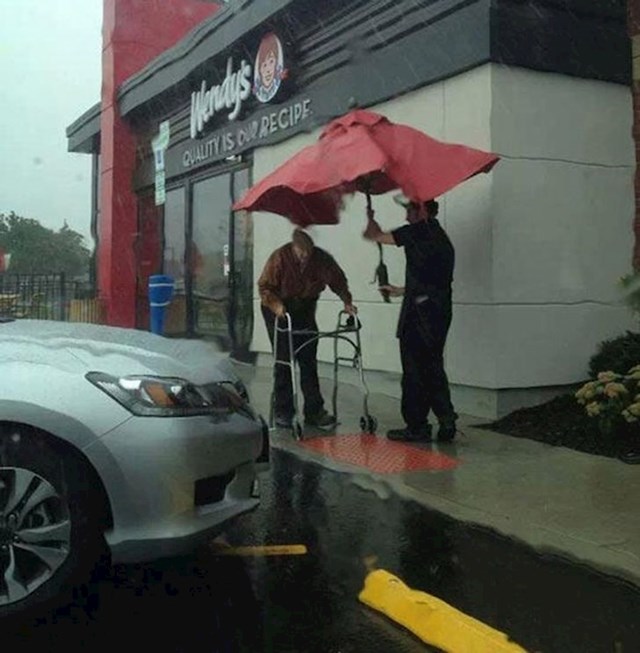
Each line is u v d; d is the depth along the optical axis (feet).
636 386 22.48
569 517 16.96
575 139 26.16
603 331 26.61
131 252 55.26
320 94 33.65
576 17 26.07
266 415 27.20
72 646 11.73
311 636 12.17
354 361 26.11
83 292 62.18
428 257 22.45
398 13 28.53
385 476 20.17
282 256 24.93
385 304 29.94
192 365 14.14
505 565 14.83
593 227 26.45
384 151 21.86
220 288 44.09
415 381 23.11
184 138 47.88
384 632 12.31
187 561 15.03
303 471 21.03
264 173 38.81
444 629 11.98
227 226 43.04
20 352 13.01
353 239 31.53
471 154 23.11
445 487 19.17
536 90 25.55
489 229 24.98
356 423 26.02
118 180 55.16
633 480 19.43
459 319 26.20
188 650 11.66
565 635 12.17
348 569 14.67
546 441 23.18
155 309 40.83
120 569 14.64
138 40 55.31
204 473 12.88
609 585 13.92
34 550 12.11
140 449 12.26
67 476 12.17
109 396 12.44
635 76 26.86
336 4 31.91
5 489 12.18
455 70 26.02
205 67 42.96
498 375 25.04
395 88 28.91
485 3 24.90
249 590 13.78
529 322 25.50
